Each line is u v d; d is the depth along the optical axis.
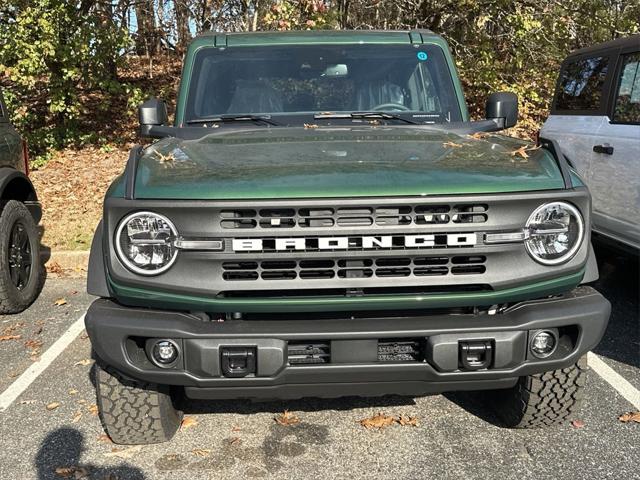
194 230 2.66
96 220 8.07
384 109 4.29
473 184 2.75
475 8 11.55
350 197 2.66
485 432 3.62
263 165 2.96
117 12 12.34
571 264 2.82
